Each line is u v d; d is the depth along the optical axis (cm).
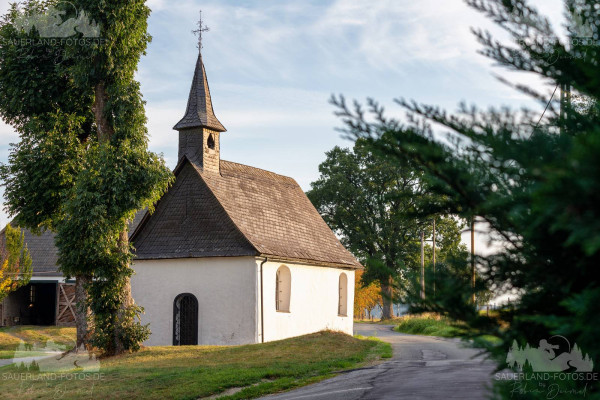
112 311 2112
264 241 2878
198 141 2973
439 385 1164
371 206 6041
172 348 2205
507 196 320
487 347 336
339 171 6300
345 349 2105
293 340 2259
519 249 356
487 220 354
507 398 370
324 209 6281
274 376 1558
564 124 359
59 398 1345
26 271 2788
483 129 336
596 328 263
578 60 355
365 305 7144
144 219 2900
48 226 2214
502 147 307
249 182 3275
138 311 2169
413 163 350
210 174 2978
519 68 388
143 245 2892
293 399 1187
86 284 2098
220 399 1295
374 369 1594
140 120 2164
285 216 3347
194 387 1413
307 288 3139
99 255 2023
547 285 338
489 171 335
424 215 377
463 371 1395
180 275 2811
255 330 2656
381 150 349
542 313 337
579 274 323
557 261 330
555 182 223
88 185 2027
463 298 340
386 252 6031
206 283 2762
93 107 2197
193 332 2759
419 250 5838
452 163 329
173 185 2922
